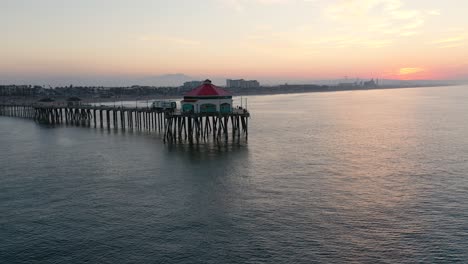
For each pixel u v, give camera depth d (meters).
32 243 30.78
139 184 45.38
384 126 100.25
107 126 97.06
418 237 30.39
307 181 45.56
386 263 26.95
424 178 46.16
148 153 62.22
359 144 71.06
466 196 39.25
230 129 92.75
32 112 142.88
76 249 29.73
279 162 55.34
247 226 33.03
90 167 53.91
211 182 45.59
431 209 35.94
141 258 28.27
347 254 28.17
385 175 47.84
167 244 30.22
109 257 28.48
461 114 130.88
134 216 35.66
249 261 27.58
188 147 66.88
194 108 72.75
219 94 73.88
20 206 38.72
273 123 110.25
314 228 32.34
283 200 39.03
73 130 94.19
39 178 48.69
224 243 30.16
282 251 28.78
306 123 110.12
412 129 92.25
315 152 62.88
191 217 35.16
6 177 49.47
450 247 28.72
